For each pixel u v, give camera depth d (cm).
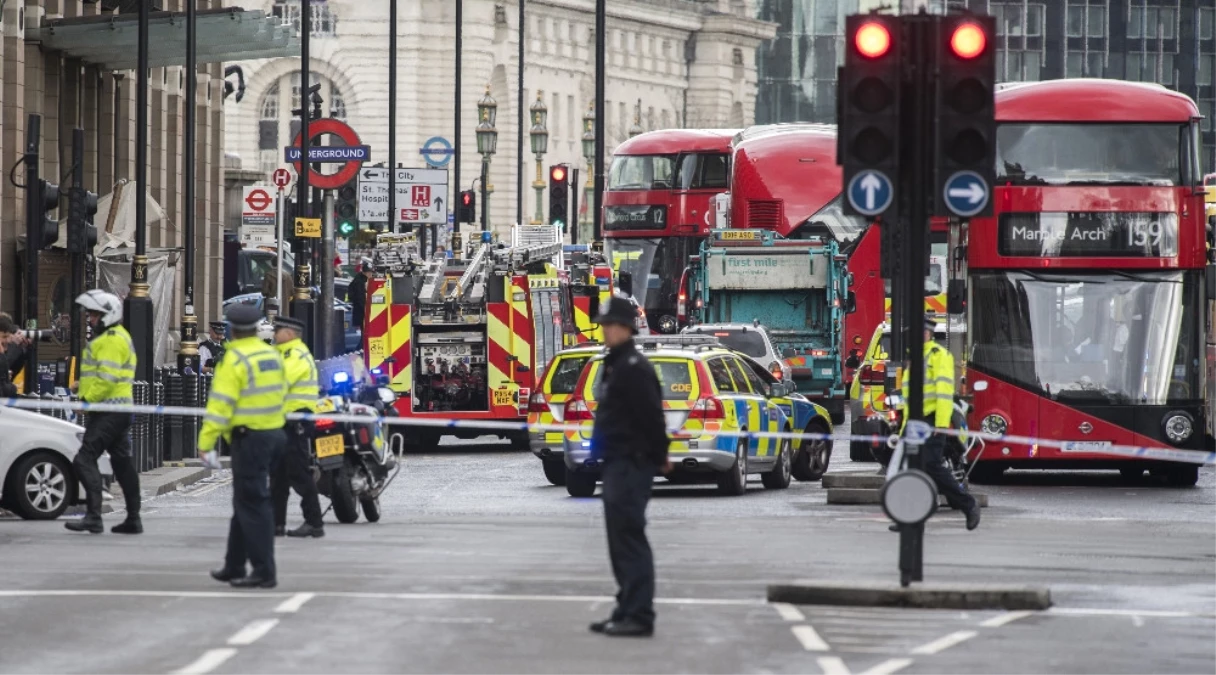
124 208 11144
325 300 12050
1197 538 5912
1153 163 7831
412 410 9956
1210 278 7831
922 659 3681
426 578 4731
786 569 4944
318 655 3656
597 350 7850
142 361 8256
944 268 12325
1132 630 4041
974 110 4225
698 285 12762
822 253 12694
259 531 4538
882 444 7431
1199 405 7825
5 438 6212
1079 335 7831
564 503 7069
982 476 8362
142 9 8475
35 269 7481
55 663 3572
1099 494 7656
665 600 4388
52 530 5888
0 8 10394
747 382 7656
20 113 10906
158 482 7512
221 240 16475
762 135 13650
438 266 10100
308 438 5734
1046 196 7825
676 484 8044
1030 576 4888
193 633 3894
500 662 3603
